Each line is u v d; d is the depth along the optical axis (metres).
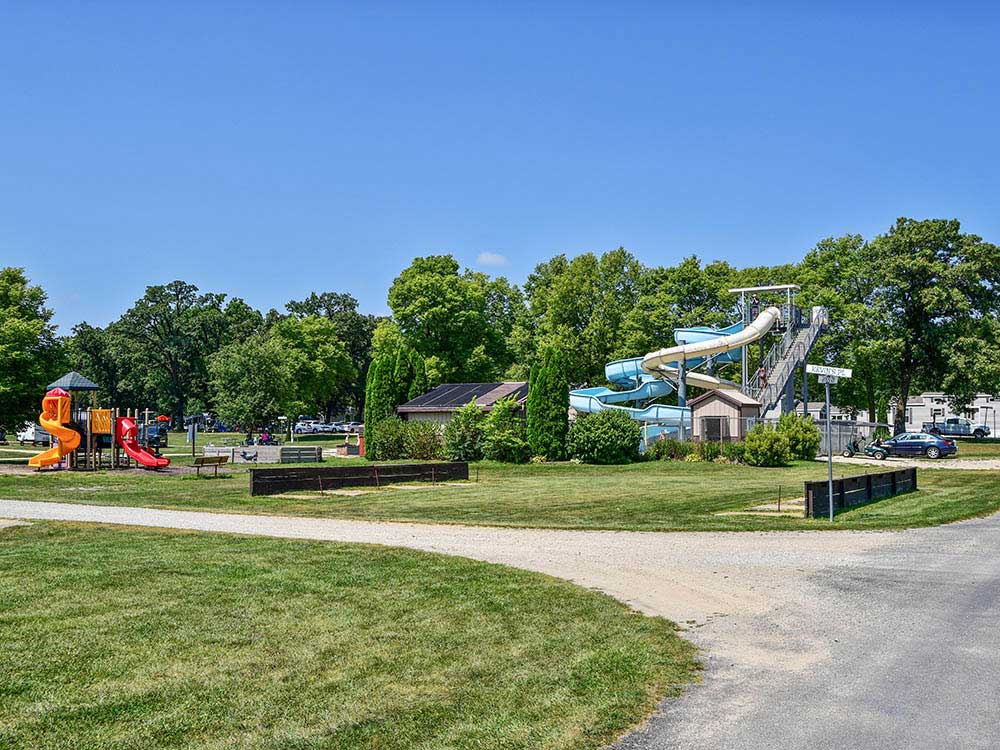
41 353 41.84
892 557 13.71
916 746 6.13
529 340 71.75
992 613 9.95
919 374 63.78
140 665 7.96
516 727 6.50
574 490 27.02
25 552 14.01
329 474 27.72
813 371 18.33
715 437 46.69
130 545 14.87
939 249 61.81
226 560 13.24
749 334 48.09
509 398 42.88
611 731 6.43
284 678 7.62
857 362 60.97
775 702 7.05
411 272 72.12
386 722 6.60
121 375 106.69
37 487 28.25
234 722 6.60
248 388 61.03
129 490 27.14
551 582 11.60
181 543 15.12
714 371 66.88
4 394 39.81
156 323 106.31
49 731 6.42
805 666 8.01
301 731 6.42
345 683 7.48
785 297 65.44
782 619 9.73
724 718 6.70
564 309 66.38
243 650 8.43
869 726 6.51
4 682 7.48
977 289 60.38
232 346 63.44
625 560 13.48
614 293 68.06
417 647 8.55
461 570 12.45
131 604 10.29
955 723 6.56
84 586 11.27
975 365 57.78
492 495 25.53
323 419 122.00
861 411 74.38
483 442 41.44
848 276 63.72
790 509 21.02
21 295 41.53
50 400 36.97
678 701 7.09
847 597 10.83
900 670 7.86
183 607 10.14
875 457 46.75
